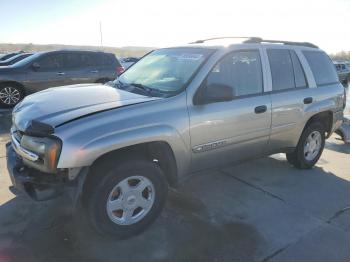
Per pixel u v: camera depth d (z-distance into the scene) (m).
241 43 4.29
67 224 3.55
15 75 9.81
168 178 3.73
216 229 3.60
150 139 3.28
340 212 4.13
